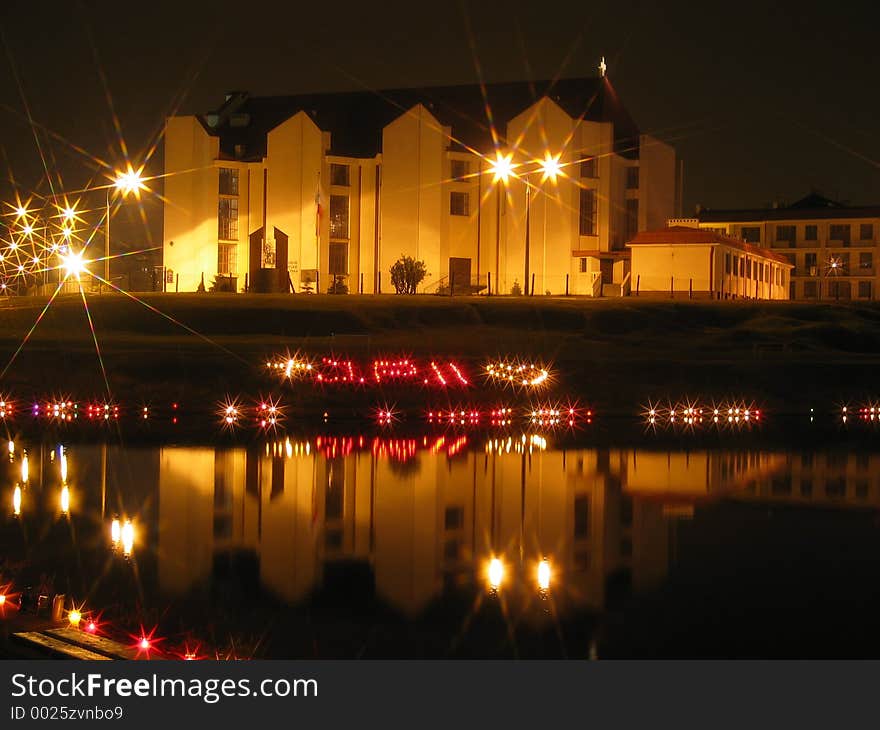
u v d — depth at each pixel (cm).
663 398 4262
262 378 4225
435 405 4066
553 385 4312
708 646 1498
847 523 2253
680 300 6556
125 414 3831
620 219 8369
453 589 1745
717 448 3281
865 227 9856
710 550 2022
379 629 1546
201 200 8219
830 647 1493
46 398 4034
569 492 2562
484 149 8138
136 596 1678
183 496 2458
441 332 5622
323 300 6125
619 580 1811
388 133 8012
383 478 2717
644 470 2873
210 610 1617
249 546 2005
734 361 4812
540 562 1922
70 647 1425
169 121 8288
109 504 2362
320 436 3438
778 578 1830
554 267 7931
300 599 1680
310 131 8031
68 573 1806
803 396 4378
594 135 8062
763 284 8756
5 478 2658
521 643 1502
